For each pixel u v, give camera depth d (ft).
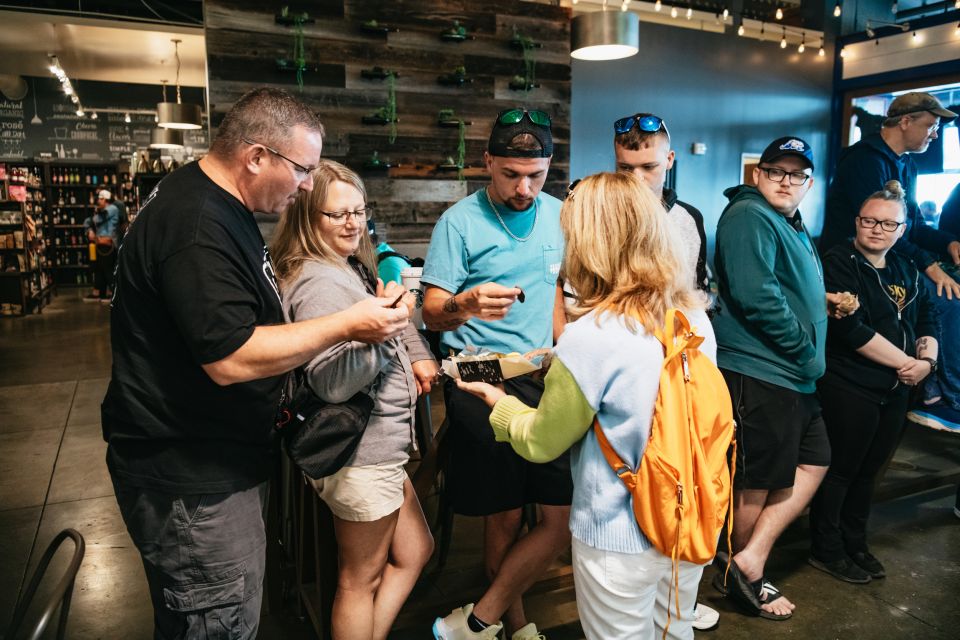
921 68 24.56
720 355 8.02
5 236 31.40
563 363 4.58
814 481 8.23
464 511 6.57
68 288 45.11
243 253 4.49
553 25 21.70
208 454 4.56
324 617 6.88
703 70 25.32
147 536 4.61
